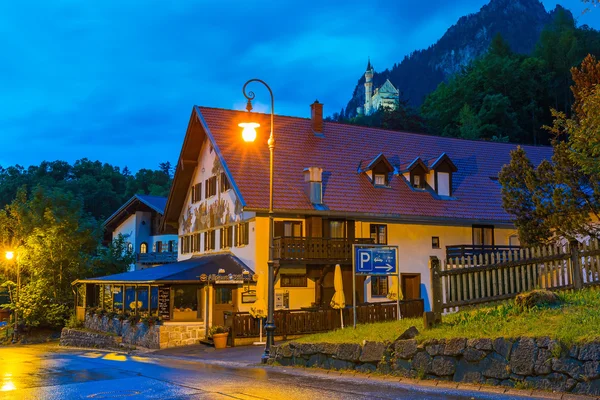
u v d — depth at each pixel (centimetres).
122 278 3422
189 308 3136
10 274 4891
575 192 2008
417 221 3538
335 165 3678
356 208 3347
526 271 1528
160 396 1235
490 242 3753
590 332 1108
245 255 3275
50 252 4641
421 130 7800
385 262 2112
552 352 1110
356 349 1533
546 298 1376
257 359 2155
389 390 1224
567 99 7838
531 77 7900
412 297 3512
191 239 4181
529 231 2152
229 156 3441
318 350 1675
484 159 4275
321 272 3219
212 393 1256
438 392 1174
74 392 1314
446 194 3766
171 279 3006
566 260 1547
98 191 11275
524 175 2203
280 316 2819
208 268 3194
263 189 3256
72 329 3994
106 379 1537
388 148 4038
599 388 1038
